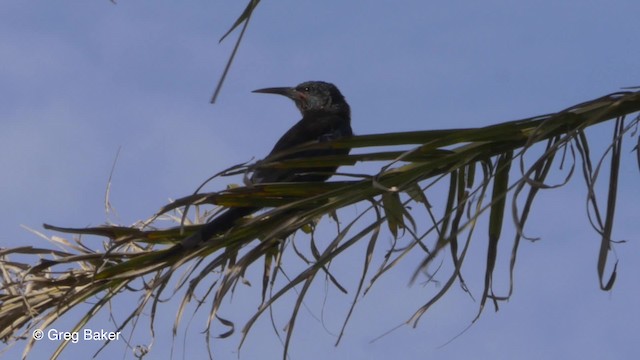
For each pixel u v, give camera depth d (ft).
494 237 21.08
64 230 22.98
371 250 20.86
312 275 20.57
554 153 19.67
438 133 20.93
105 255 23.27
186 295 21.61
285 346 20.15
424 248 20.25
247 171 21.45
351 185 21.58
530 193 19.69
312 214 21.45
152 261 22.89
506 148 21.20
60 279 24.04
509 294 19.48
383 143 21.25
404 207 21.12
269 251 23.44
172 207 22.17
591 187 18.69
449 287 19.62
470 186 21.61
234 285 21.63
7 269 24.93
